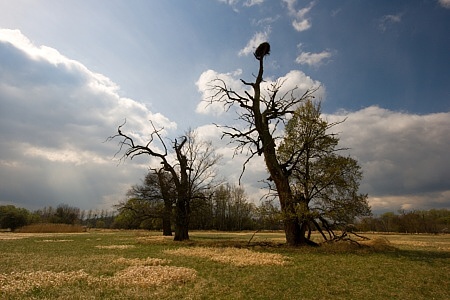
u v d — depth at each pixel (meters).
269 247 27.69
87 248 29.03
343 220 26.16
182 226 39.91
